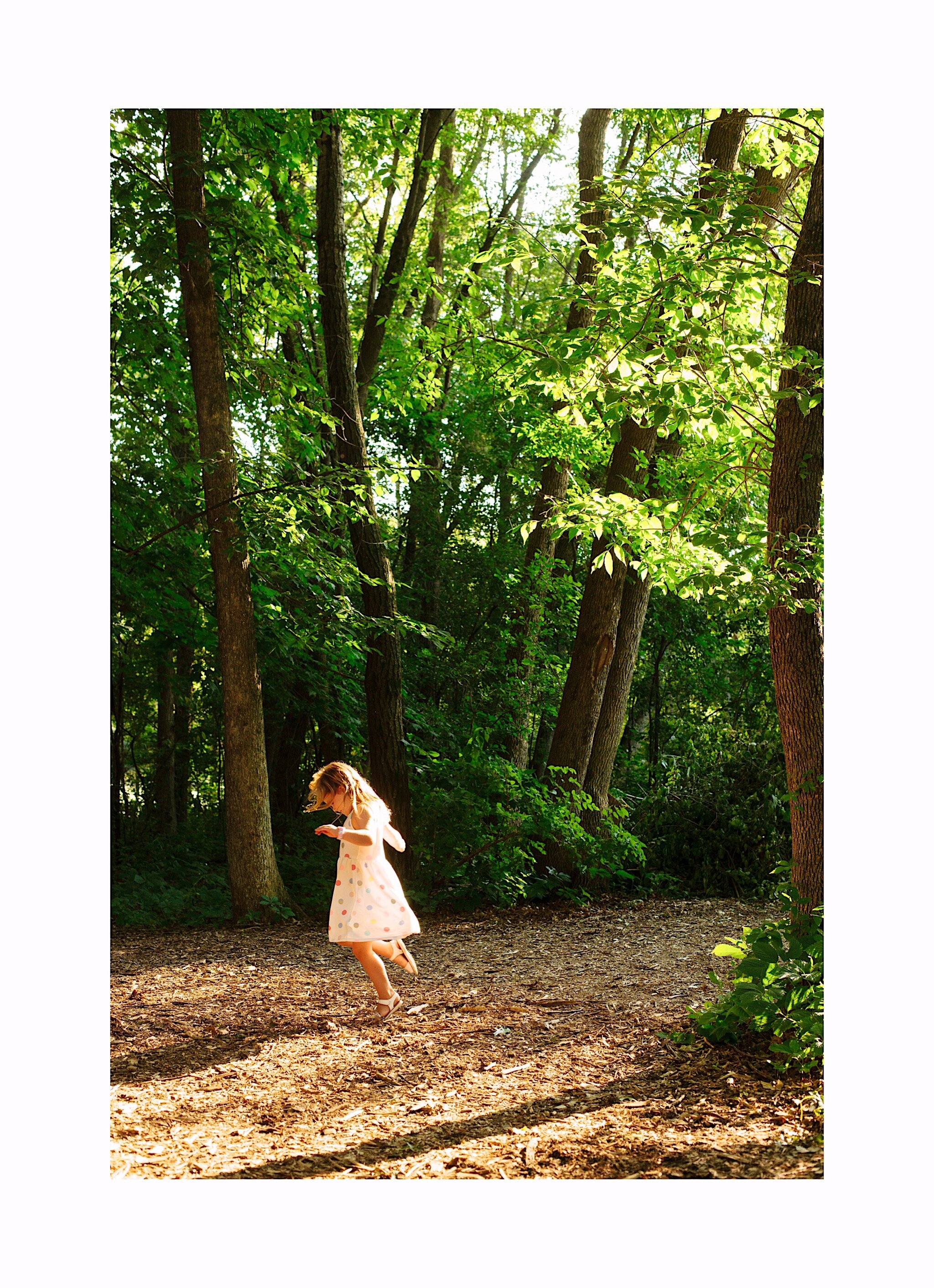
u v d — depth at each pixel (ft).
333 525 34.78
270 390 34.73
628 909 34.45
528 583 44.52
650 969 23.84
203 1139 13.38
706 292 19.94
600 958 25.57
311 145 33.60
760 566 20.33
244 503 29.84
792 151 26.27
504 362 40.32
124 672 46.88
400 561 49.80
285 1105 14.66
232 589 29.81
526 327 42.75
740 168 30.48
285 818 41.81
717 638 53.26
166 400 34.53
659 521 26.03
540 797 35.70
